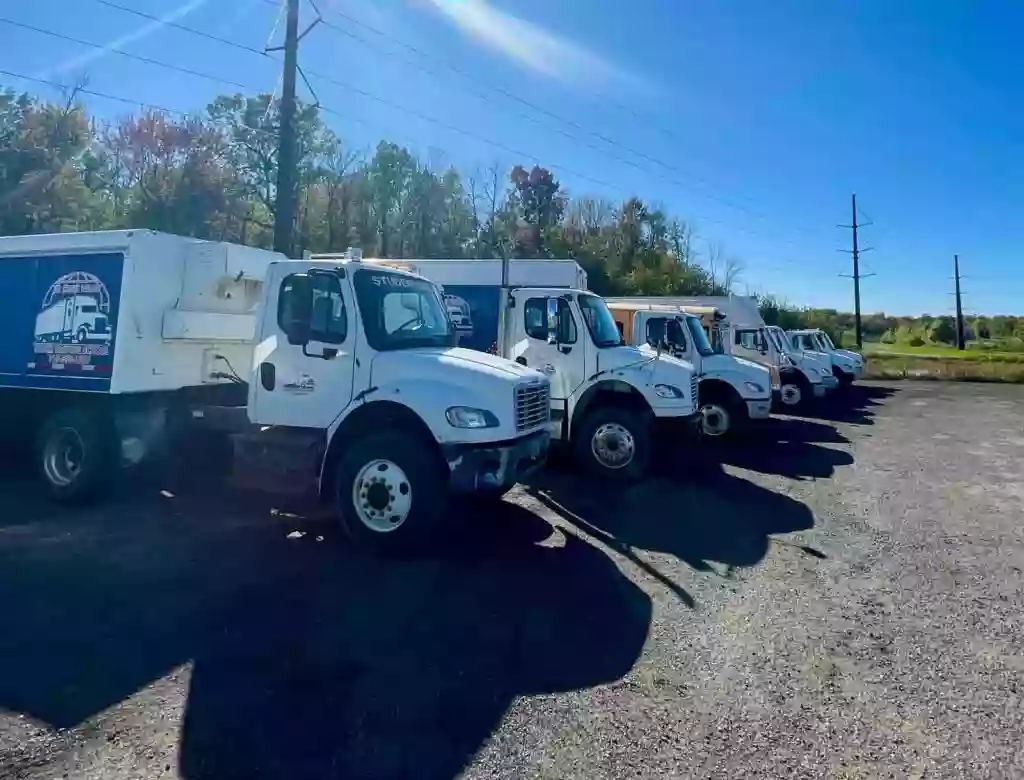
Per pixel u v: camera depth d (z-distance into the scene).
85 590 4.89
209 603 4.70
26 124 30.59
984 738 3.25
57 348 7.30
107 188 35.62
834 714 3.45
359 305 6.03
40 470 7.31
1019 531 7.05
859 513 7.75
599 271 49.25
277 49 14.95
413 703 3.47
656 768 2.97
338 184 43.12
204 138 35.62
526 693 3.59
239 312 7.98
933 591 5.28
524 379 6.10
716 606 4.89
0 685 3.56
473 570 5.50
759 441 13.40
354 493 5.86
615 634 4.36
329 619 4.47
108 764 2.92
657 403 8.84
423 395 5.73
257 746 3.08
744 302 19.12
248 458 6.30
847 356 26.84
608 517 7.26
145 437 7.20
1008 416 18.62
